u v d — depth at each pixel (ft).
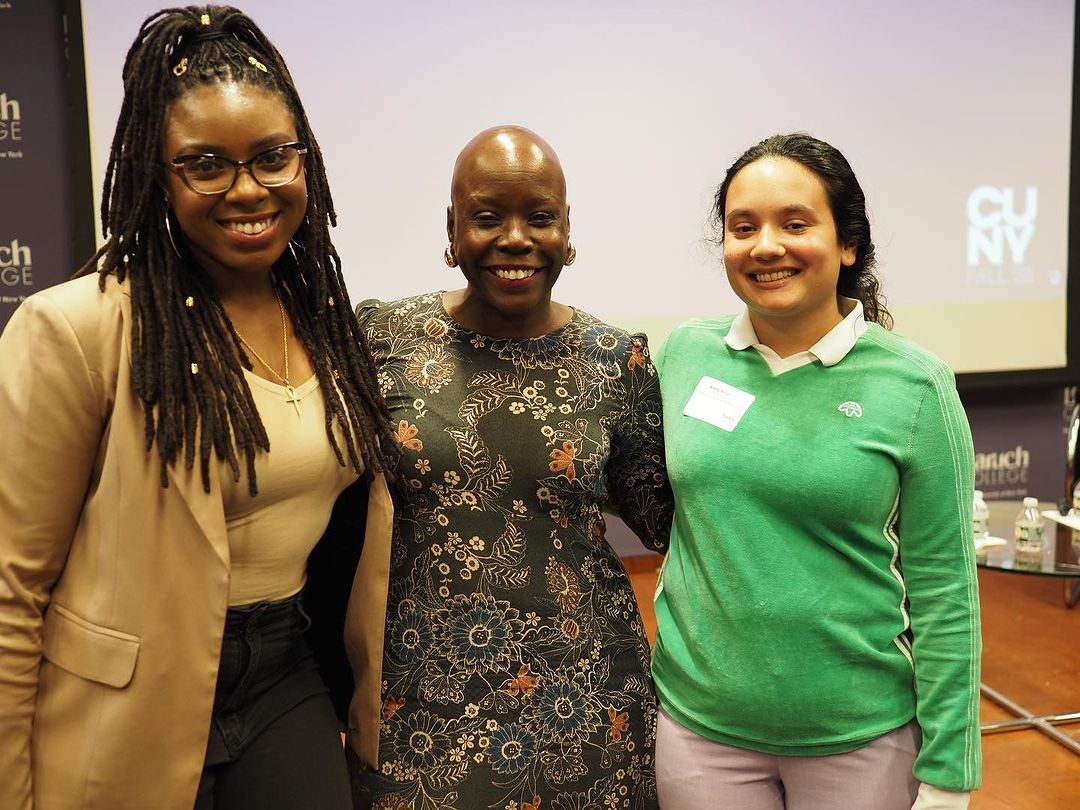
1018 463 16.49
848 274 5.40
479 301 5.30
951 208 15.34
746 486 5.00
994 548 9.98
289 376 4.72
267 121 4.22
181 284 4.41
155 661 4.25
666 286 14.57
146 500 4.19
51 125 12.67
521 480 5.18
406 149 13.51
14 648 4.16
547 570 5.21
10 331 4.17
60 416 4.07
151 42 4.18
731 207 5.05
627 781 5.36
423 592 5.14
